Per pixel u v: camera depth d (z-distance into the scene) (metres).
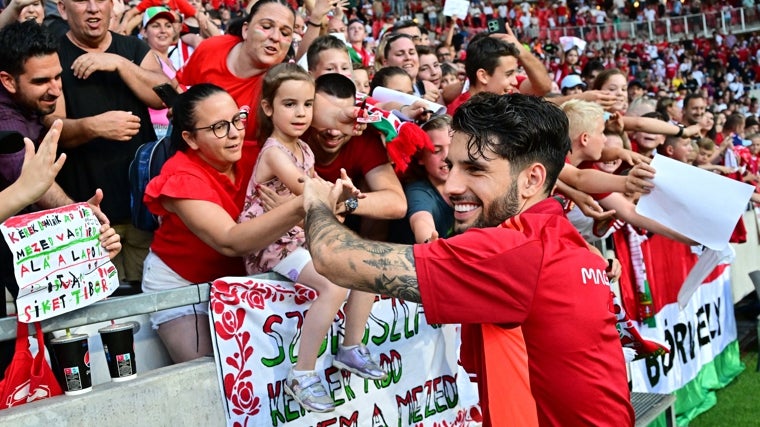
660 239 5.29
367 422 2.97
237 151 2.79
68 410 2.06
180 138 2.77
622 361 2.02
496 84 4.69
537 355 1.92
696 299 6.06
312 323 2.63
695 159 6.68
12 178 2.61
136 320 2.62
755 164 8.94
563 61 13.48
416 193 3.47
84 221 2.24
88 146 3.37
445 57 8.47
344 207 2.39
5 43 2.84
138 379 2.27
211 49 3.76
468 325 2.08
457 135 2.02
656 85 22.75
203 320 2.64
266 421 2.60
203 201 2.63
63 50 3.52
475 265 1.85
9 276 2.58
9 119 2.90
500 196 2.00
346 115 3.10
